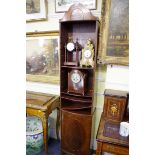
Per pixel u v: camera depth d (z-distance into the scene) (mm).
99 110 1845
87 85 1736
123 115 1469
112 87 1651
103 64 1648
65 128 1725
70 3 1715
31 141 1828
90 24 1636
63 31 1612
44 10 1831
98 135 1277
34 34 1943
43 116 1636
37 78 2051
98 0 1609
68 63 1635
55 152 1932
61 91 1689
